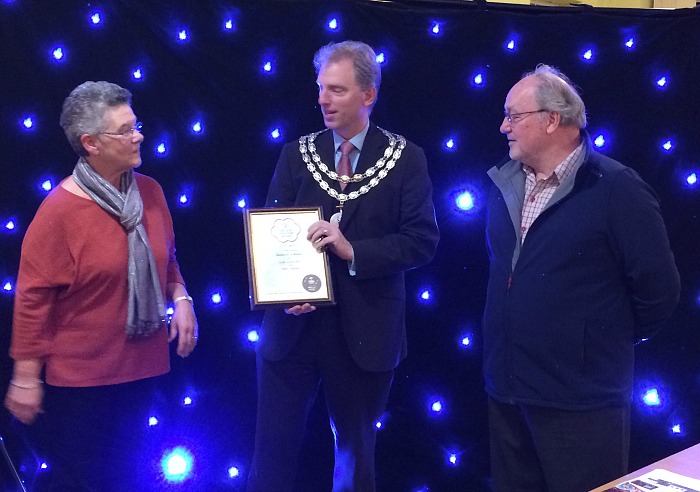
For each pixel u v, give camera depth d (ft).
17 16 8.25
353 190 7.22
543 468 7.00
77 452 6.75
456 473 9.68
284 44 8.89
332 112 7.15
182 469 8.83
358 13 9.04
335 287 7.16
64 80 8.38
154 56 8.59
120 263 6.65
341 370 7.27
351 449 7.43
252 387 9.16
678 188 9.74
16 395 6.49
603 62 9.56
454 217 9.43
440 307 9.53
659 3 10.55
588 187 6.73
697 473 4.90
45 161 8.39
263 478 7.45
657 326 6.93
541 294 6.80
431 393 9.59
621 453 6.88
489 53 9.34
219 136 8.81
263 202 8.97
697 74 9.65
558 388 6.76
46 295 6.48
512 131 7.07
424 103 9.26
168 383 8.96
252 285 6.81
